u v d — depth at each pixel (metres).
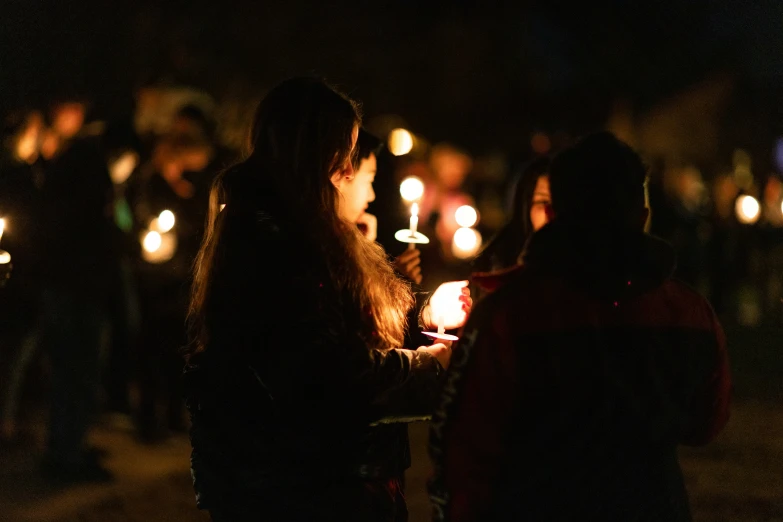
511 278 3.33
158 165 8.80
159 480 8.12
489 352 3.13
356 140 3.73
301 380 3.30
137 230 8.79
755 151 26.33
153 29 18.77
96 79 17.58
